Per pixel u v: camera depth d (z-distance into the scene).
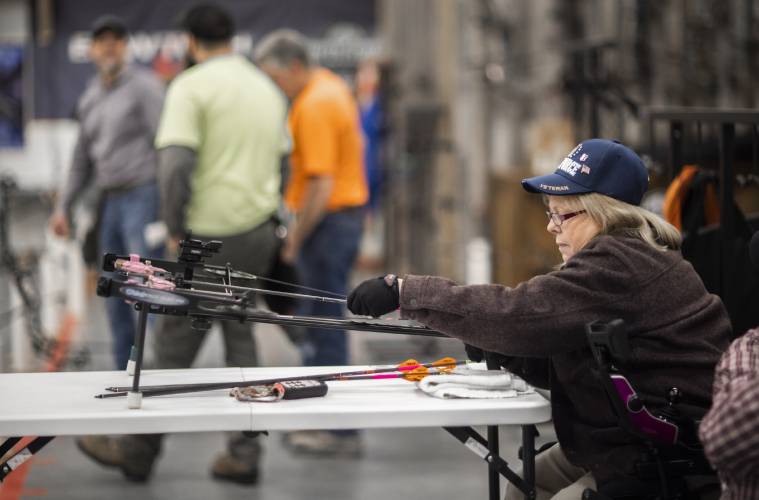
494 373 6.01
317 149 10.99
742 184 8.02
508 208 17.47
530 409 5.50
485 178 20.30
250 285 10.07
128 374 6.34
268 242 10.22
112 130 12.34
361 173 11.66
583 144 5.90
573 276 5.50
